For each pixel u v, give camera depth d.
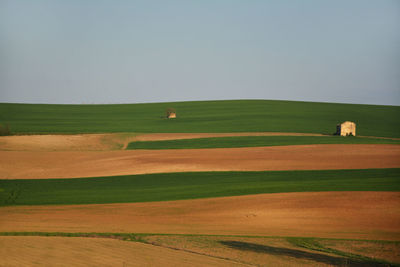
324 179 66.75
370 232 42.69
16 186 65.00
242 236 40.59
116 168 76.69
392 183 63.38
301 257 33.75
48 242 36.47
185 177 69.69
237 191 59.75
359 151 90.50
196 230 43.03
